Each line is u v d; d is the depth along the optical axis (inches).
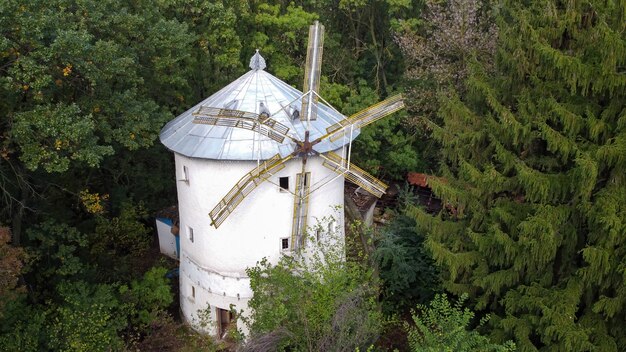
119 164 1135.6
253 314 691.4
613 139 612.7
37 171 931.3
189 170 778.8
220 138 733.3
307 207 774.5
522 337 661.9
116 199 1132.5
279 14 1262.3
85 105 762.2
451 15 1179.9
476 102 794.8
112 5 818.2
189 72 1096.2
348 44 1498.5
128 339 823.1
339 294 633.0
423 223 784.9
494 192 727.7
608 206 580.4
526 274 714.2
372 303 667.4
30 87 715.4
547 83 676.7
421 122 1237.1
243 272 792.9
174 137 784.3
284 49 1245.7
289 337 618.8
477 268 738.8
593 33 618.5
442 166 845.8
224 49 1087.6
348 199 1152.2
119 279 964.6
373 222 1198.3
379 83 1438.2
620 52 573.9
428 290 924.0
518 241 653.9
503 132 713.6
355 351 568.7
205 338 834.8
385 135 1238.9
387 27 1440.7
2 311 660.7
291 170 748.0
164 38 874.8
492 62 1123.3
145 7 916.6
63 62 684.1
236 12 1123.3
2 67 670.5
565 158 636.7
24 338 711.1
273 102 770.8
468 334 601.3
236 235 771.4
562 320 611.2
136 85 912.3
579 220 660.7
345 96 1359.5
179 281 955.3
